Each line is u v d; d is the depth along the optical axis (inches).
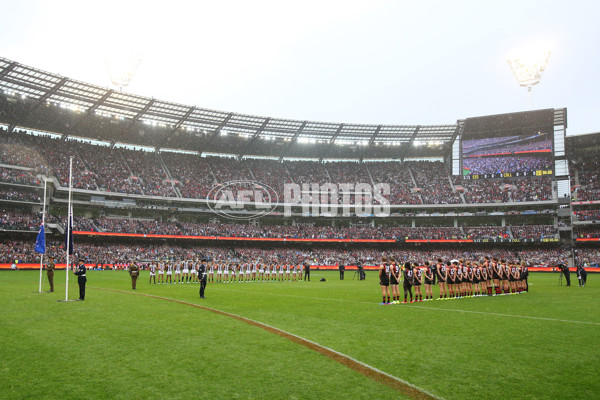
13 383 348.5
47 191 2664.9
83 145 3137.3
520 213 3316.9
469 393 333.4
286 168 3806.6
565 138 3299.7
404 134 3560.5
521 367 402.6
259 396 324.2
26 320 628.7
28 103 2655.0
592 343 502.6
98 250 2711.6
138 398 319.3
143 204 3105.3
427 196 3540.8
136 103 2763.3
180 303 890.7
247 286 1478.8
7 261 2262.6
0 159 2549.2
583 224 3161.9
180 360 420.2
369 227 3565.5
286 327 605.9
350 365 407.5
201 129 3294.8
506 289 1227.2
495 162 3410.4
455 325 625.6
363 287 1454.2
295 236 3299.7
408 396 326.0
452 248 3420.3
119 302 878.4
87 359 420.2
